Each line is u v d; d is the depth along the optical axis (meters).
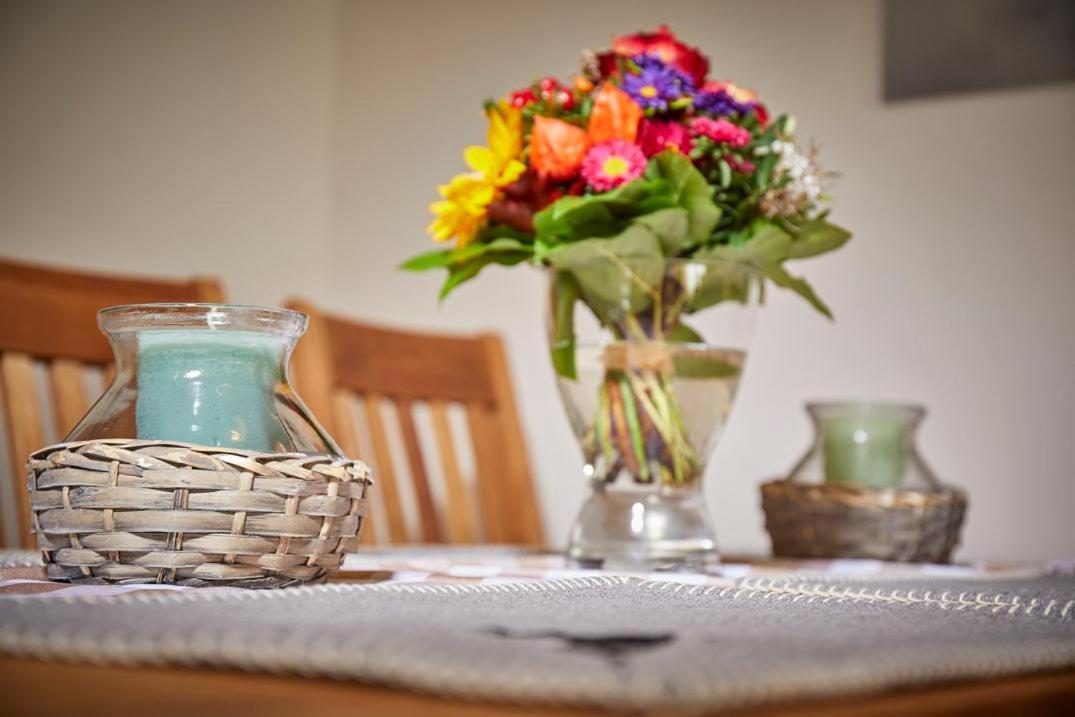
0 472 2.19
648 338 0.92
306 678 0.32
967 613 0.54
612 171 0.88
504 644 0.34
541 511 2.30
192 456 0.56
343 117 2.59
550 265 0.95
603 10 2.37
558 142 0.90
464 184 0.92
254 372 0.62
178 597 0.47
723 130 0.92
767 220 0.95
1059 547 1.97
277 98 2.61
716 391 0.94
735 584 0.67
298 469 0.59
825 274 2.15
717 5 2.28
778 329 2.18
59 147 2.40
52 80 2.42
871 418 1.31
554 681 0.27
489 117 0.93
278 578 0.59
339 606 0.46
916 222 2.10
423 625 0.39
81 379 1.32
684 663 0.30
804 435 2.14
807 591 0.62
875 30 2.16
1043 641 0.42
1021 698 0.36
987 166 2.06
